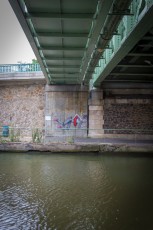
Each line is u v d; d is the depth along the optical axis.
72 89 27.84
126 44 12.93
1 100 30.23
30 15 11.38
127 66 19.20
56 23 12.48
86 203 11.40
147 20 9.93
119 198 12.01
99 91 27.11
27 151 23.14
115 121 27.06
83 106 27.69
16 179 15.08
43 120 28.81
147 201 11.62
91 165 18.56
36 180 14.84
